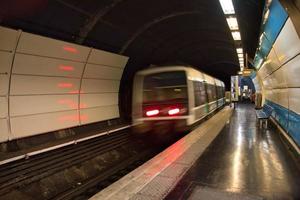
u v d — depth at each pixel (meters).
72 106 9.80
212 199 3.95
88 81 10.55
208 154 6.56
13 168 6.53
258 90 21.61
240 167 5.46
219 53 22.75
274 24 5.61
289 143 7.15
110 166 9.44
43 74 8.16
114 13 8.54
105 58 10.66
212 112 17.91
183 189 4.34
